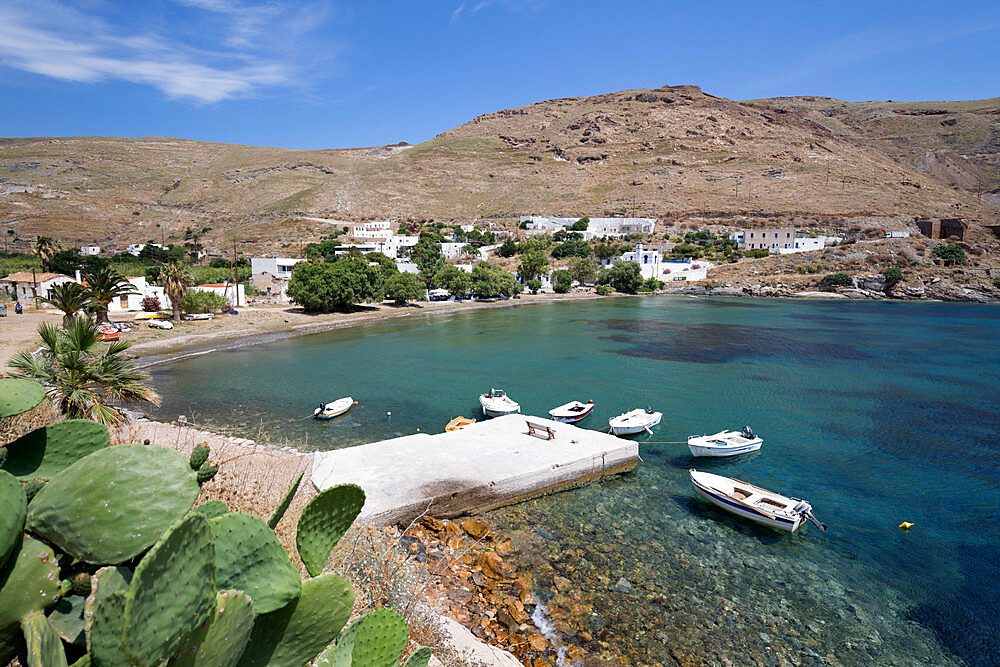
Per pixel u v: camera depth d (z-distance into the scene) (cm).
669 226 16312
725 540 1645
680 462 2328
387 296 9100
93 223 17125
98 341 1833
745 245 13938
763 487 2100
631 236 15238
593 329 6556
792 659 1162
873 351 5084
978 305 9462
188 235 15975
